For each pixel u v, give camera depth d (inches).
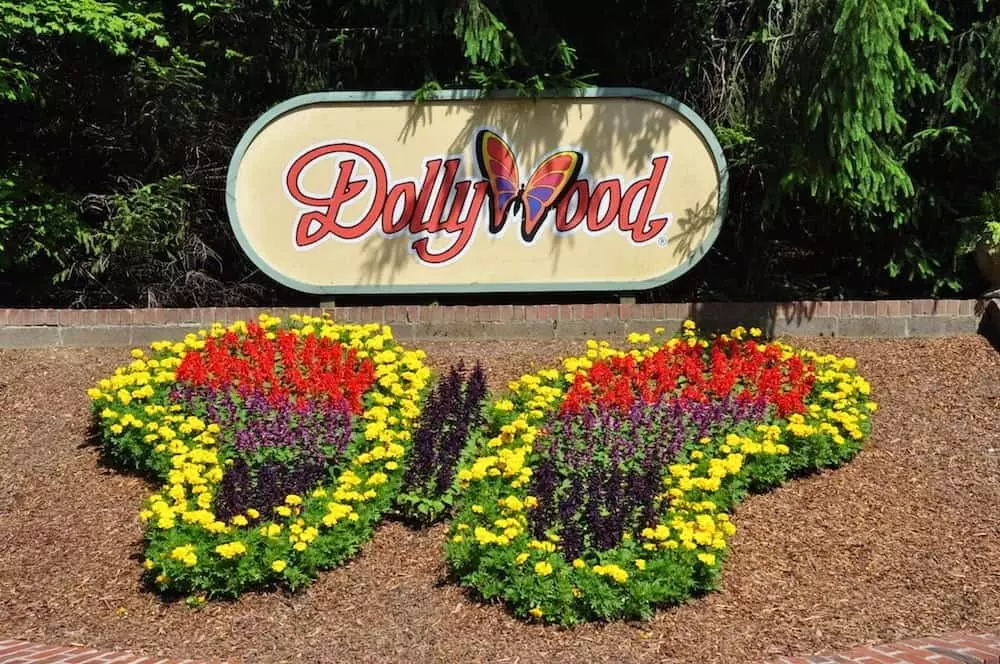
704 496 211.3
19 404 293.4
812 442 242.1
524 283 328.8
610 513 197.5
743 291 372.8
